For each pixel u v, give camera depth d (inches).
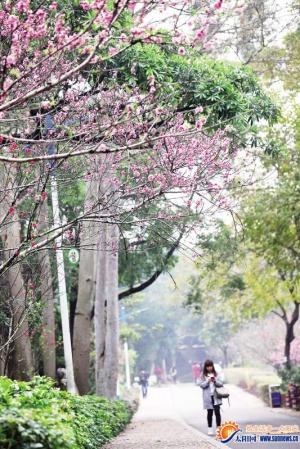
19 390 440.1
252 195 1045.8
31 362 792.3
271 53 1016.9
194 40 388.2
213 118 646.5
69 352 807.7
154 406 1700.3
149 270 1193.4
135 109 445.1
